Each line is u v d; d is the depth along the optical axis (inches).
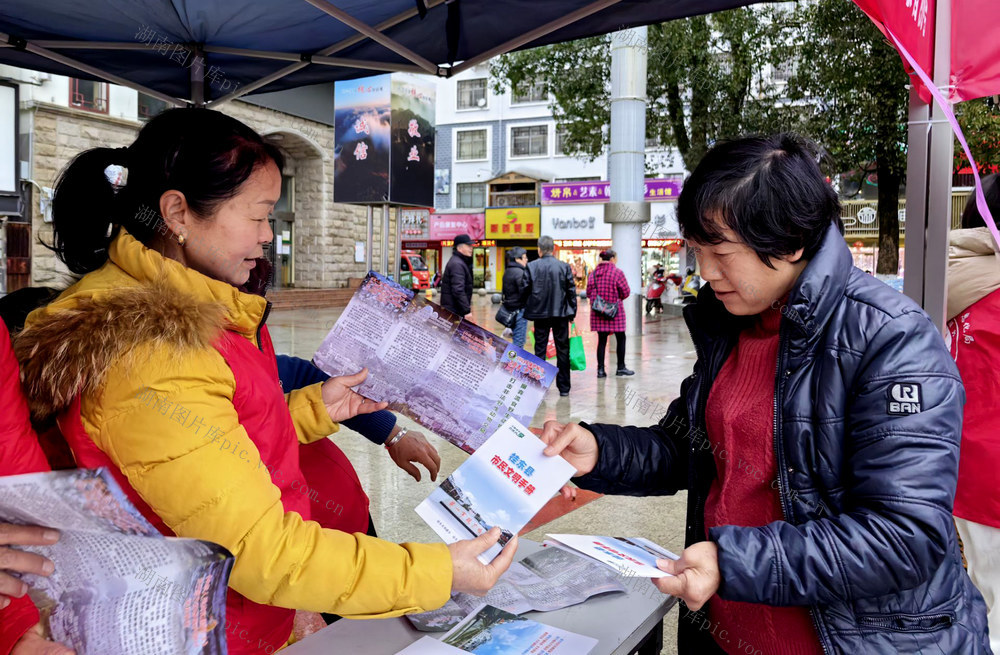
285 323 519.2
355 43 115.2
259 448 41.3
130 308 35.2
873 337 39.3
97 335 34.0
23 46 113.0
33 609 34.2
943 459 36.8
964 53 67.0
